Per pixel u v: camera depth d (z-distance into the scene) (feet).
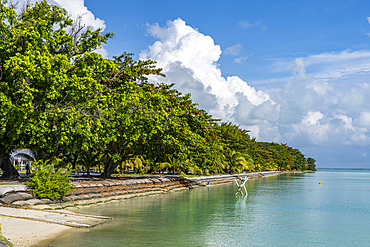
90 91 68.74
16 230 33.65
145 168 174.50
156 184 102.37
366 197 100.01
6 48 64.34
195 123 118.11
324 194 110.93
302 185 167.63
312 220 53.52
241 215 56.59
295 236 40.24
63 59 63.87
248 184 169.48
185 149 103.19
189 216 53.42
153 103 96.32
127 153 107.14
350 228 46.55
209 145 138.72
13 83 62.13
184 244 33.91
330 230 44.80
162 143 100.07
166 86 115.03
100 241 33.17
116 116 80.43
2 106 56.80
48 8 74.84
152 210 59.36
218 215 55.62
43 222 38.91
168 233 39.04
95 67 76.95
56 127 65.05
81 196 63.05
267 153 389.39
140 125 86.89
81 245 31.27
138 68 102.01
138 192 87.56
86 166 118.52
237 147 261.03
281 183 185.88
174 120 102.94
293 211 64.23
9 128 63.98
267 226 46.50
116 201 73.36
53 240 32.22
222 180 181.37
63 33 78.64
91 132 72.79
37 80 60.29
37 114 62.08
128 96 83.71
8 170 81.25
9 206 45.98
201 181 147.74
